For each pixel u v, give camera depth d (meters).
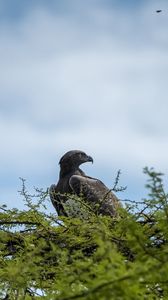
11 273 9.34
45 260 11.51
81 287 7.90
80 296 7.09
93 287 7.00
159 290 9.22
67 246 13.34
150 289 8.90
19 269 9.35
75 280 7.91
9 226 14.29
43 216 14.23
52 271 11.04
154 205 12.74
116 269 7.14
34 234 13.88
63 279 8.28
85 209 14.23
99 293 6.96
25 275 9.70
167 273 7.32
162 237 11.91
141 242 7.88
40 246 9.71
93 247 13.20
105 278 7.05
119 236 12.22
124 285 7.00
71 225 13.77
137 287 7.12
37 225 14.18
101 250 7.34
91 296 6.97
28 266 9.47
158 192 8.44
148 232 12.20
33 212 14.25
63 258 9.81
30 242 13.59
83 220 13.87
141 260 7.53
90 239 13.06
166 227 9.56
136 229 8.20
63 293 7.37
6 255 13.52
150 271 7.22
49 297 9.39
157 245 11.90
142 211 12.85
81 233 13.33
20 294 10.34
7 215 14.32
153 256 7.71
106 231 12.38
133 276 7.04
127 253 12.07
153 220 12.56
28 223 14.27
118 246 12.06
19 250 13.53
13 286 9.91
